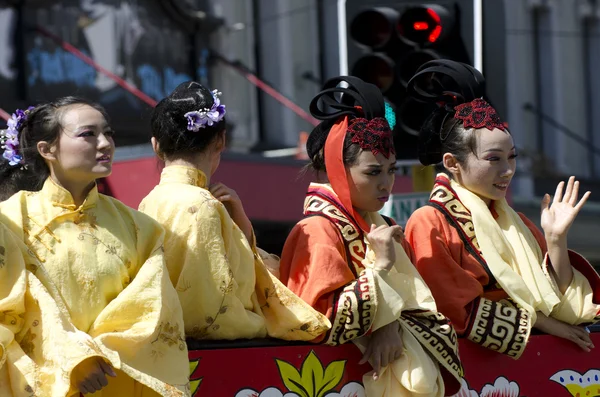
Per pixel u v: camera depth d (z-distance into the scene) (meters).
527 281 7.40
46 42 18.31
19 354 5.66
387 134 7.14
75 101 6.30
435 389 6.86
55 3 18.56
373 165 7.05
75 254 6.06
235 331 6.59
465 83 7.64
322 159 7.35
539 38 27.05
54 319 5.72
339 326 6.71
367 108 7.14
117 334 5.84
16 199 6.17
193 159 6.85
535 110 25.88
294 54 23.25
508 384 7.31
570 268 7.55
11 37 17.83
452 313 7.19
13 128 6.35
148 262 6.16
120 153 13.80
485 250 7.36
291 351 6.71
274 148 22.53
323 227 6.97
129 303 5.95
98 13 19.34
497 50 11.59
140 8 20.05
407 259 7.06
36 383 5.60
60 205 6.16
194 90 6.87
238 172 15.90
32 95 17.95
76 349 5.61
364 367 6.92
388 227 6.87
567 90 27.34
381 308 6.74
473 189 7.55
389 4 11.50
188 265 6.48
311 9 23.39
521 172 26.22
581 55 27.62
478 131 7.50
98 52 19.31
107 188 13.56
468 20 11.33
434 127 7.79
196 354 6.47
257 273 6.85
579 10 27.67
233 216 7.02
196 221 6.51
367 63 11.33
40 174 6.31
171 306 6.14
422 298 6.99
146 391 6.14
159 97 20.34
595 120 27.77
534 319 7.30
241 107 22.34
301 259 6.92
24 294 5.78
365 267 7.00
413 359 6.81
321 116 7.30
